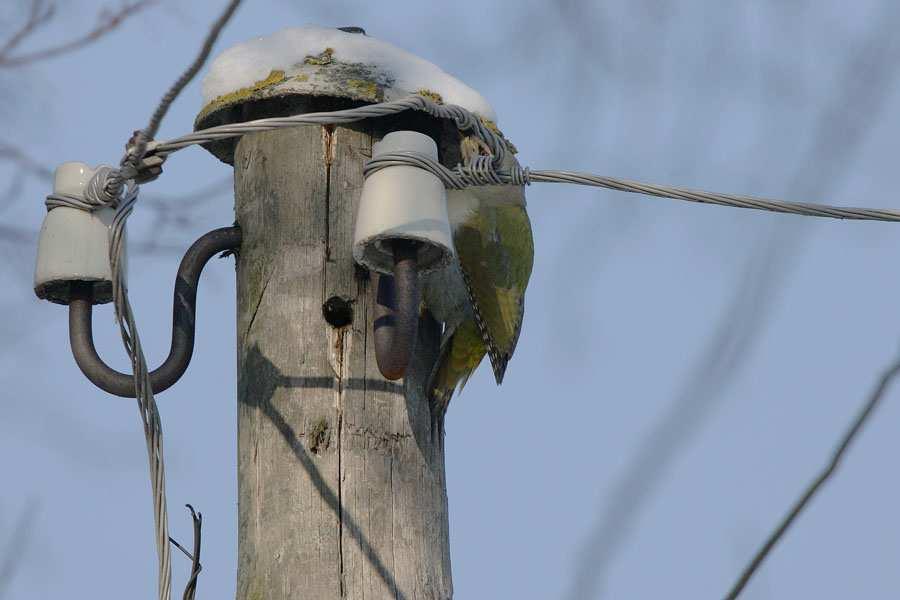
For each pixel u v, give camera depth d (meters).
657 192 7.41
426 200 8.50
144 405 8.85
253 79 10.12
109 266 9.30
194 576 8.99
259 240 9.96
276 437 9.54
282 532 9.37
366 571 9.26
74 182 9.31
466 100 10.20
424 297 11.45
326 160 9.98
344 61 10.07
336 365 9.63
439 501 9.79
